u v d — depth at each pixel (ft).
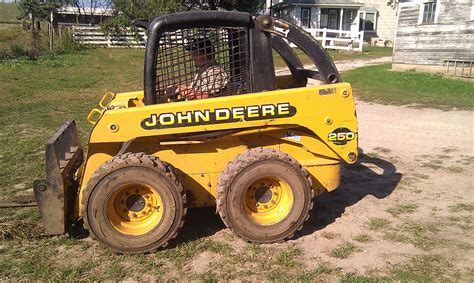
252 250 15.07
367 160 25.44
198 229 16.60
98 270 14.05
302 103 15.49
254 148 15.55
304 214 15.47
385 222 17.37
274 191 15.56
